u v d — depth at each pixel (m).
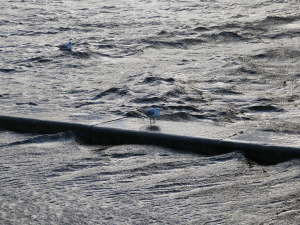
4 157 20.03
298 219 14.02
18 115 25.00
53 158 19.94
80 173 18.14
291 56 43.44
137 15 74.31
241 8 79.50
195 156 20.03
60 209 15.03
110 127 22.48
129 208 15.00
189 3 87.62
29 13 78.44
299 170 17.77
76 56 44.94
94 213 14.70
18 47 50.50
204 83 34.25
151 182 17.09
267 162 19.38
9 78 37.06
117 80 35.72
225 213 14.50
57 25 65.56
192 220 14.10
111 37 55.53
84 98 30.69
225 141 20.14
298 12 72.50
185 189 16.41
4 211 14.91
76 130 23.08
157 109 22.38
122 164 19.11
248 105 28.12
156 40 52.09
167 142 21.23
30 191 16.42
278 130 22.67
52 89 33.41
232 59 42.50
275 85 33.44
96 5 88.00
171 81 34.69
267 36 54.12
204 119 25.20
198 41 52.03
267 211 14.58
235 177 17.42
